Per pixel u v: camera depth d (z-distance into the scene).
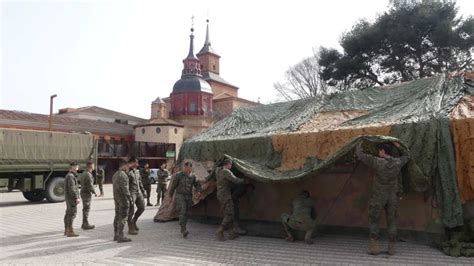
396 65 30.97
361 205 8.46
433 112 8.06
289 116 11.26
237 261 6.78
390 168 6.82
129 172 9.47
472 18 29.30
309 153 9.07
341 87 34.03
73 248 8.05
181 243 8.40
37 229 10.47
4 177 17.02
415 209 7.70
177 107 60.00
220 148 10.97
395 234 6.91
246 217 10.30
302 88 42.44
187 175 9.29
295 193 9.47
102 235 9.52
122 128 50.91
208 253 7.42
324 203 8.95
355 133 8.48
